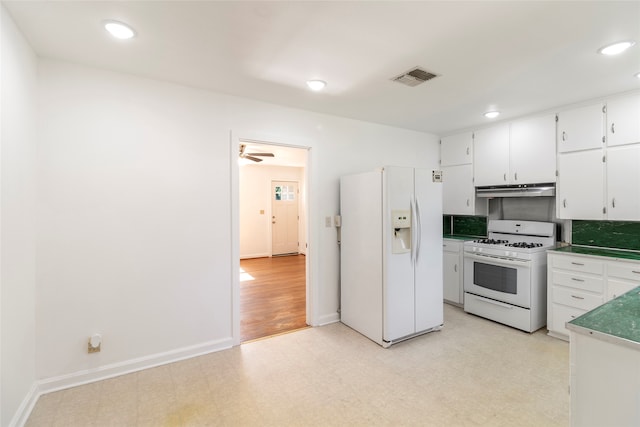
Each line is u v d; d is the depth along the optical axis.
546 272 3.35
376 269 3.04
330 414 2.00
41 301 2.19
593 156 3.08
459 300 4.07
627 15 1.69
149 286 2.57
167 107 2.62
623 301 1.54
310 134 3.41
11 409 1.78
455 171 4.43
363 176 3.19
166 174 2.63
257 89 2.78
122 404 2.08
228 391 2.24
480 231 4.50
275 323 3.54
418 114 3.56
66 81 2.25
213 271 2.84
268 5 1.60
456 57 2.19
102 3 1.58
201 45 2.02
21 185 1.91
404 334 3.03
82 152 2.31
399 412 2.01
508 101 3.13
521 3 1.59
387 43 2.00
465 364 2.62
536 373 2.47
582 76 2.52
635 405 1.13
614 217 2.95
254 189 7.79
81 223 2.31
